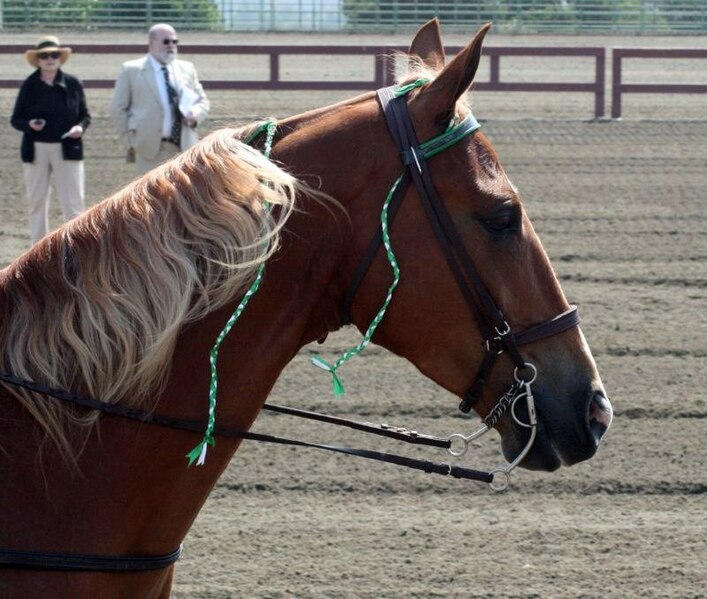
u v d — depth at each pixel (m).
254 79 30.75
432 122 3.57
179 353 3.48
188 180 3.43
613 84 25.50
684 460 8.52
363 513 7.70
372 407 9.53
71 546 3.38
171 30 13.34
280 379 10.20
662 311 12.15
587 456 3.69
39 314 3.40
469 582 6.76
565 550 7.19
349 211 3.55
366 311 3.62
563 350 3.68
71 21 44.59
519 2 46.78
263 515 7.64
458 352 3.64
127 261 3.37
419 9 46.81
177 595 6.54
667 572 6.92
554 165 20.27
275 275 3.53
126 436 3.44
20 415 3.41
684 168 20.11
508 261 3.57
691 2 47.22
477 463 8.43
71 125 14.00
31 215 14.26
